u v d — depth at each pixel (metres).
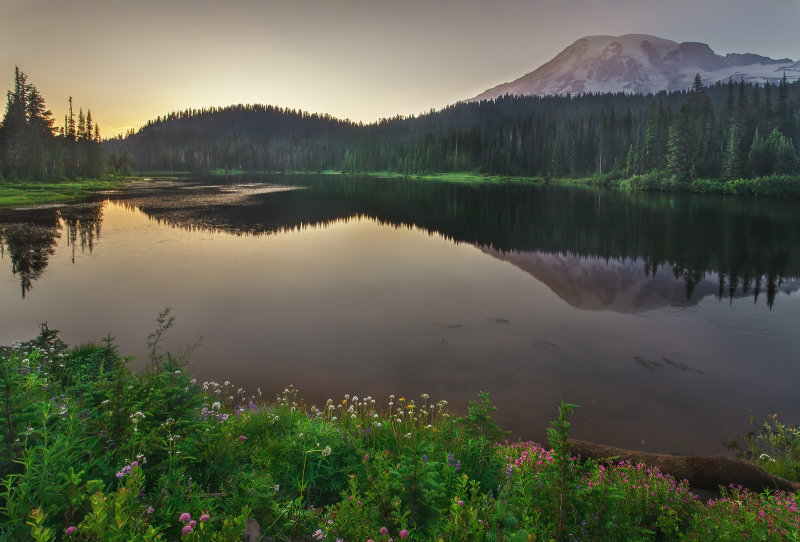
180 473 3.83
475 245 35.28
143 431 4.21
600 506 3.97
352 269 26.61
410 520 3.63
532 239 38.06
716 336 16.39
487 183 133.00
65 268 25.52
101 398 4.99
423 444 4.97
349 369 12.88
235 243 34.47
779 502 5.03
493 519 3.51
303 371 12.67
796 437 9.18
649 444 9.38
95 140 126.38
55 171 102.88
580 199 77.19
